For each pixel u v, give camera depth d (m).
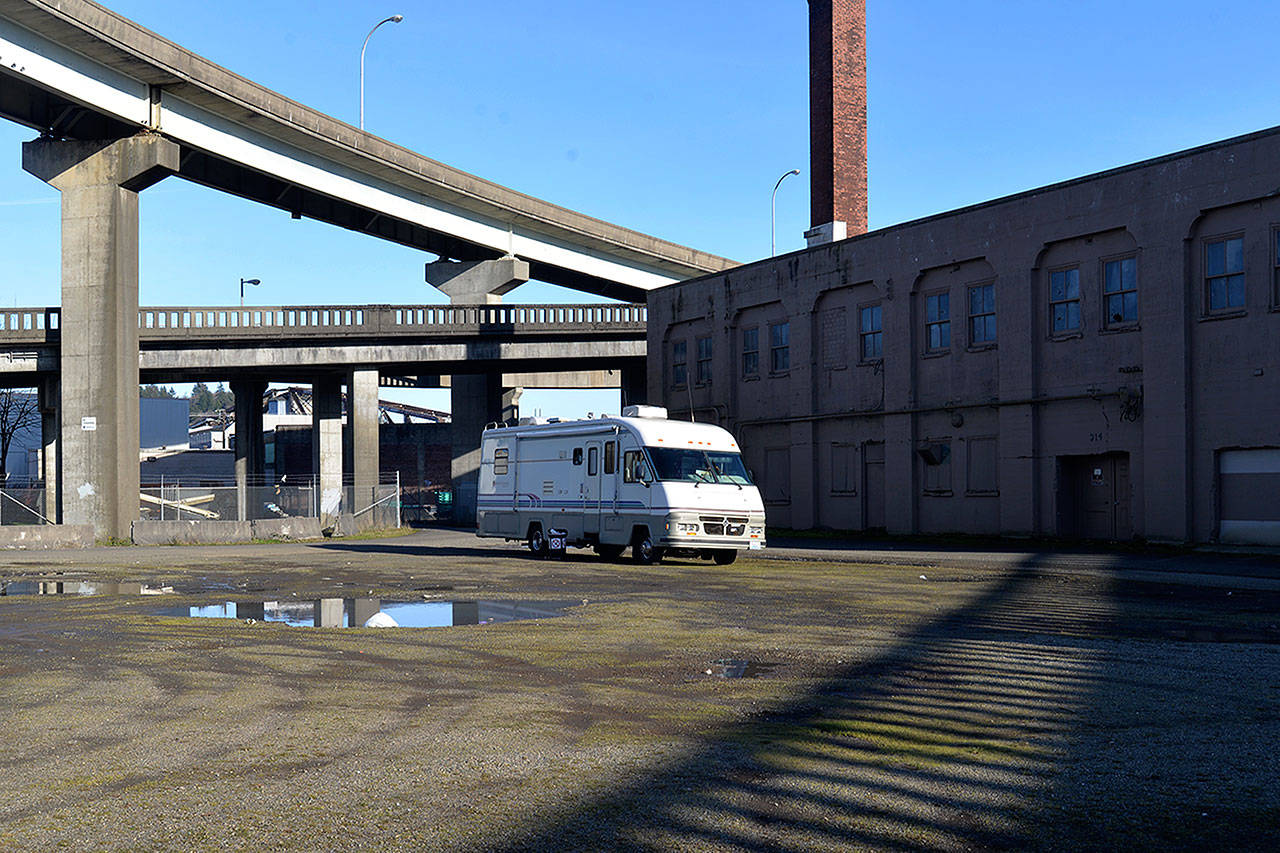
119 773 6.70
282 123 48.06
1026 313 32.28
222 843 5.34
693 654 11.62
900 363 36.62
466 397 67.75
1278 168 26.03
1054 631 13.37
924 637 12.84
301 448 83.94
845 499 39.19
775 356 42.56
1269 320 26.34
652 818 5.71
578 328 58.53
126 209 44.19
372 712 8.59
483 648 12.16
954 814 5.76
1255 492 26.72
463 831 5.51
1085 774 6.55
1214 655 11.26
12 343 53.84
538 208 61.81
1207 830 5.48
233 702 9.04
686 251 69.56
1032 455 32.03
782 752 7.14
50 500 47.50
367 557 30.73
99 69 41.47
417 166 55.41
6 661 11.38
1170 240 28.30
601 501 27.33
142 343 59.41
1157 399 28.48
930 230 35.56
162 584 21.72
